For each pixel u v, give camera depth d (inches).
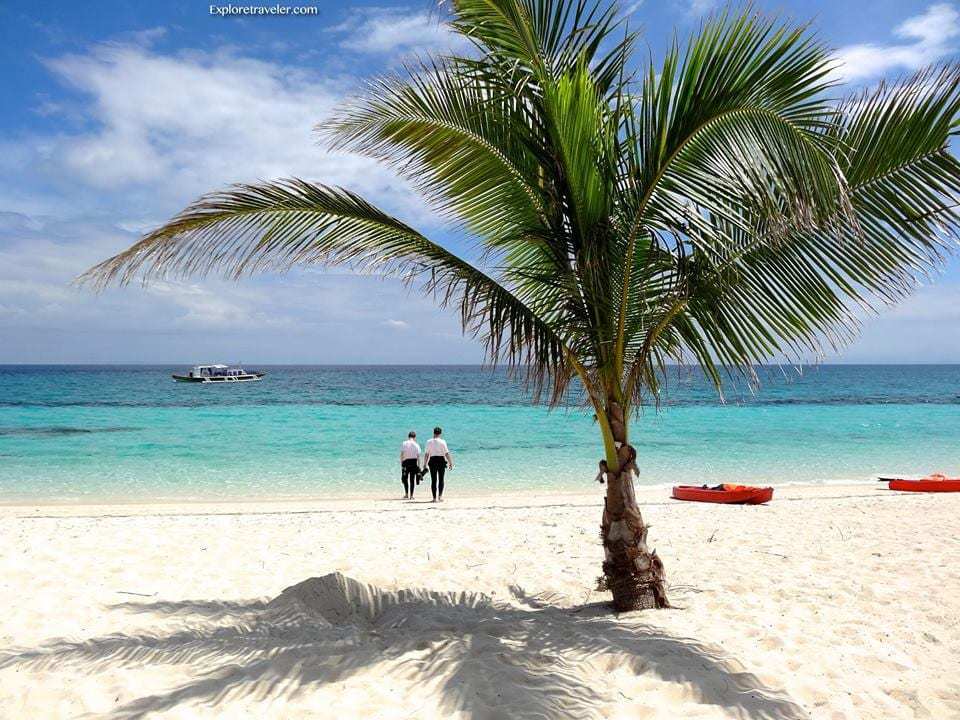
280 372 6136.8
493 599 240.2
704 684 148.4
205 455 839.7
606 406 207.6
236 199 175.5
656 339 210.5
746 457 836.0
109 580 258.8
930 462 804.0
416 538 350.9
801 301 187.8
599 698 140.2
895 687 154.2
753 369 194.4
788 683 153.0
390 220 185.9
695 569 277.9
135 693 148.3
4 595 231.5
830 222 174.9
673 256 187.6
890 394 2466.8
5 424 1218.6
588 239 186.9
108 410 1590.8
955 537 340.8
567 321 195.9
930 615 207.0
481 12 175.3
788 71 157.2
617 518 214.4
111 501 568.1
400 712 134.9
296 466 760.3
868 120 174.7
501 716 129.1
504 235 212.2
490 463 789.2
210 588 254.4
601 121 181.3
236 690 145.6
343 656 163.5
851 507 463.2
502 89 184.4
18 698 146.6
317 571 281.1
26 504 545.6
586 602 235.1
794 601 225.1
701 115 164.7
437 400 2080.5
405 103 186.5
